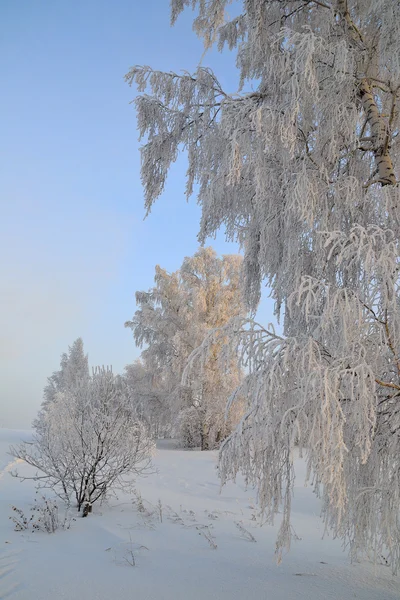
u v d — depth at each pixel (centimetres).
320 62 382
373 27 446
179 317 1916
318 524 621
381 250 285
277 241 425
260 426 300
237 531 548
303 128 404
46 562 385
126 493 733
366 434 265
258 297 481
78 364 2794
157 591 335
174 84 486
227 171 435
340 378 276
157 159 497
